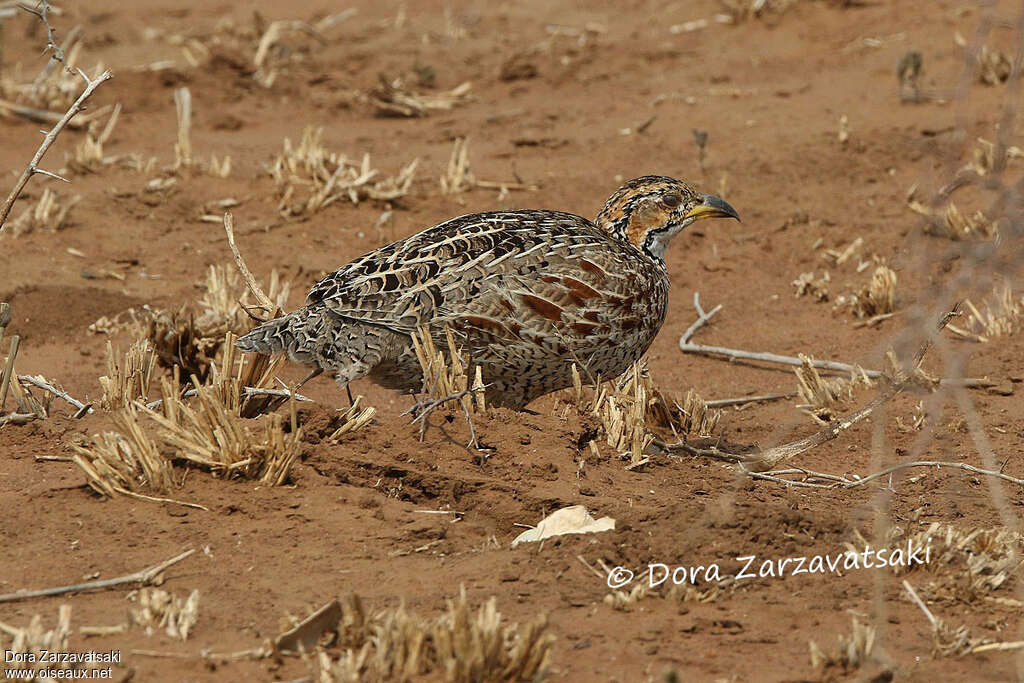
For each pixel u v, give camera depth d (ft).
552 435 39.24
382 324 39.17
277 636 27.55
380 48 94.12
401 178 68.03
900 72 79.05
